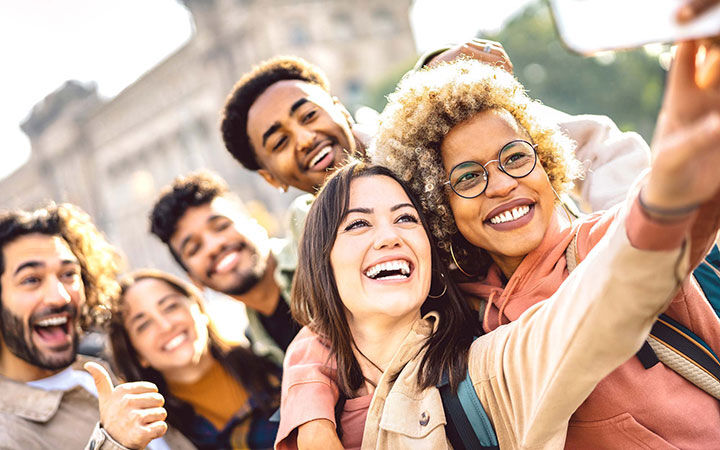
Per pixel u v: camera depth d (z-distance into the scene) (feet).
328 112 9.31
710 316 5.01
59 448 7.69
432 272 5.58
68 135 207.31
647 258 3.19
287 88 9.35
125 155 201.77
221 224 10.61
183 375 9.62
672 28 2.42
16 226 8.22
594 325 3.53
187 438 9.46
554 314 3.94
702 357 4.84
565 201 6.72
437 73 5.70
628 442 4.83
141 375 9.63
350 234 5.25
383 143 5.82
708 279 5.68
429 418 4.77
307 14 163.32
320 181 9.22
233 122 9.96
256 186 149.48
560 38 2.73
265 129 9.32
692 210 2.96
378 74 166.20
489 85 5.48
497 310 5.71
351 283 5.24
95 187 208.54
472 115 5.46
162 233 10.73
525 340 4.22
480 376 4.70
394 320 5.30
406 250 5.21
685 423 4.80
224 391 9.78
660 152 2.75
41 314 8.07
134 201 199.00
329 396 5.32
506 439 4.56
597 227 5.19
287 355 5.90
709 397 4.95
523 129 5.57
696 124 2.66
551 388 3.89
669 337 4.86
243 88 9.84
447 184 5.53
